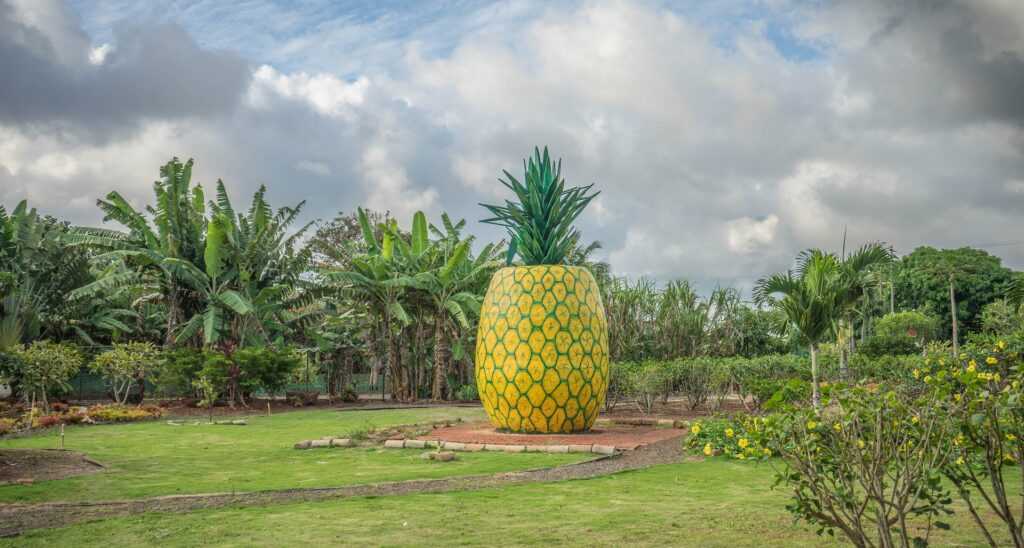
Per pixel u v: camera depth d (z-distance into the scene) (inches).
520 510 311.0
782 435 190.5
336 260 1311.5
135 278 1114.1
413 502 330.0
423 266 1219.2
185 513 310.8
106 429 732.0
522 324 607.5
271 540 261.0
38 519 303.7
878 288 1612.9
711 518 289.6
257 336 1146.7
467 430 650.8
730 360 862.5
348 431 699.4
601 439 570.6
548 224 646.5
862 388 198.5
